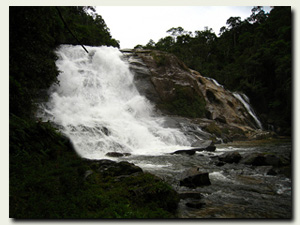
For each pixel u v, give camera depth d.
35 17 9.70
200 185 7.45
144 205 5.36
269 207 5.81
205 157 12.32
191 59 46.53
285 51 39.59
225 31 69.31
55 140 9.41
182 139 17.69
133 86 24.47
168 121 20.61
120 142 14.34
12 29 9.15
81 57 23.50
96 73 22.62
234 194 6.73
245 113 32.59
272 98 39.41
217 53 58.31
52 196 4.89
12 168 5.74
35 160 6.88
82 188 5.58
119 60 25.45
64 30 22.03
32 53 10.70
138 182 6.29
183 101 25.84
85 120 15.41
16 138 7.17
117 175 7.15
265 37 51.16
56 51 21.14
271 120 35.75
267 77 41.25
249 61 41.66
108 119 17.72
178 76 27.34
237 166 10.05
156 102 24.41
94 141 13.05
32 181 5.27
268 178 8.33
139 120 20.27
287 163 10.09
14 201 4.41
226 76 44.88
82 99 19.58
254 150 15.23
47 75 11.55
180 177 7.89
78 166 7.34
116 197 5.38
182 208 5.66
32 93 10.88
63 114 15.86
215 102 30.17
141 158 11.89
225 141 20.86
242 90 41.06
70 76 20.20
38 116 13.78
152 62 27.09
